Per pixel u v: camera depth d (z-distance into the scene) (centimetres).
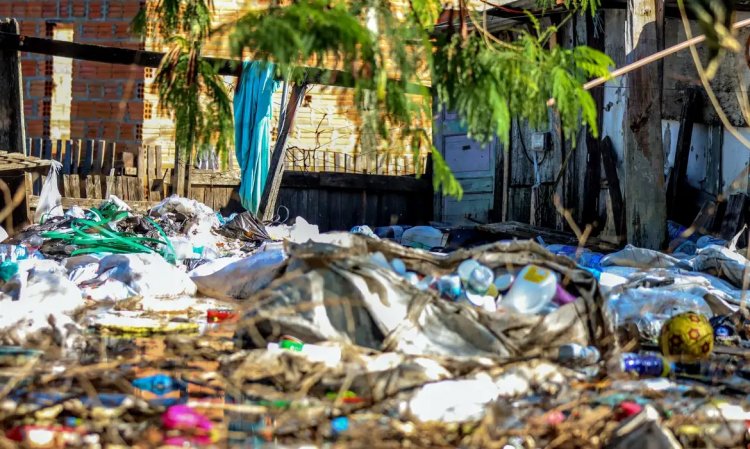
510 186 3250
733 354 1047
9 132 2334
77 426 652
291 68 771
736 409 735
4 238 1989
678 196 2606
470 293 971
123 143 3625
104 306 1308
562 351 888
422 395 720
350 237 1013
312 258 898
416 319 880
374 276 887
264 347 875
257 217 2769
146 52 2155
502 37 3000
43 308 991
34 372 797
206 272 1611
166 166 3603
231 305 1348
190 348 929
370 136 802
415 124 803
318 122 3659
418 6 852
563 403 745
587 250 2198
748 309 1317
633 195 2152
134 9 3697
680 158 2595
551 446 639
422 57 793
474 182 3456
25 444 611
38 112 3769
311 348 833
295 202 3391
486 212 3409
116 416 678
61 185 2944
